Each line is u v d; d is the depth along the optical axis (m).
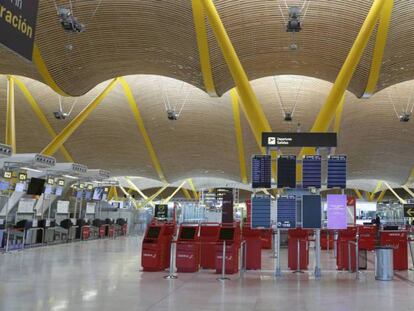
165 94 32.97
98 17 16.92
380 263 11.40
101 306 7.57
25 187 22.17
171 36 17.77
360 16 16.38
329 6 16.05
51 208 25.67
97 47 18.94
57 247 21.56
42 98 32.69
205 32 16.94
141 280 10.80
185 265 12.60
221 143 38.78
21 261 14.67
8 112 29.81
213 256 13.46
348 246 13.39
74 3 16.17
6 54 18.61
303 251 13.77
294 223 11.98
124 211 38.94
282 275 12.21
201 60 18.30
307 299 8.51
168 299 8.34
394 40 16.91
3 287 9.41
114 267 13.34
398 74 19.41
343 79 17.02
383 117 33.22
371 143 37.53
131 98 33.81
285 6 16.08
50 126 35.25
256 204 12.17
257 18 16.64
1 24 4.66
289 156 12.26
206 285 10.20
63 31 17.61
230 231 12.60
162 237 12.93
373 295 9.02
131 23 17.27
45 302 7.83
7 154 18.53
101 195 32.44
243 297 8.66
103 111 34.81
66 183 28.14
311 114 31.64
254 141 36.84
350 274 12.54
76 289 9.28
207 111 34.19
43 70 19.52
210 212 37.62
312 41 17.67
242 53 18.39
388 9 15.62
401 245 13.95
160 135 38.16
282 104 31.14
